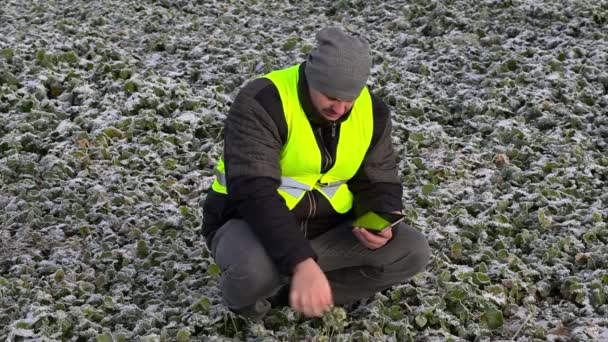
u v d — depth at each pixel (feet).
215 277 13.16
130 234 14.83
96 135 18.37
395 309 12.46
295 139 10.50
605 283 13.43
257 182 10.16
